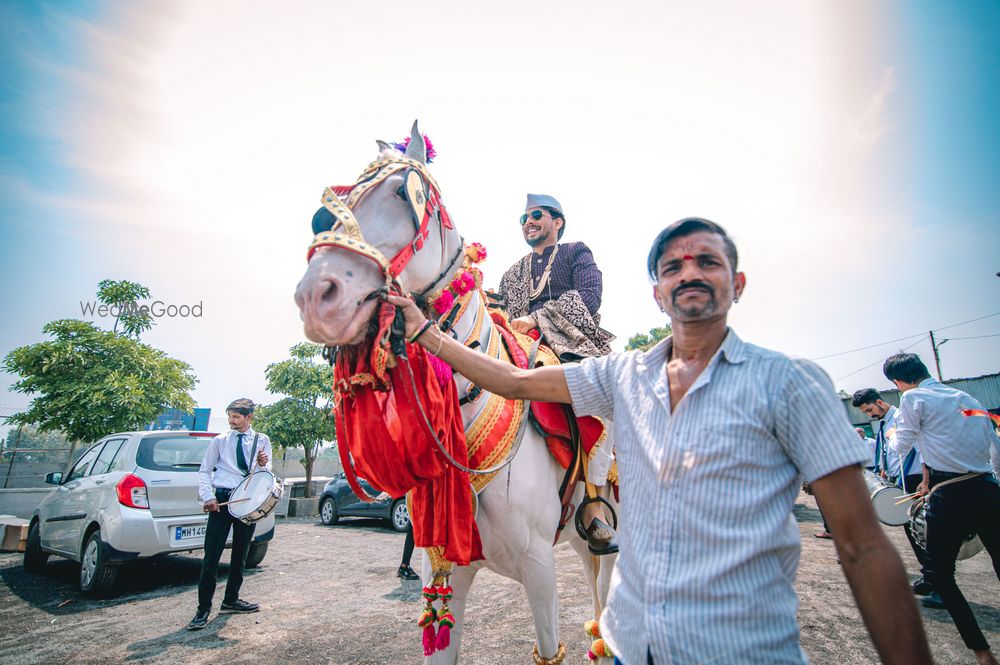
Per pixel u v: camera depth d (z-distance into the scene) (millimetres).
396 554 7309
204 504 4203
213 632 3936
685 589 1063
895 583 952
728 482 1081
